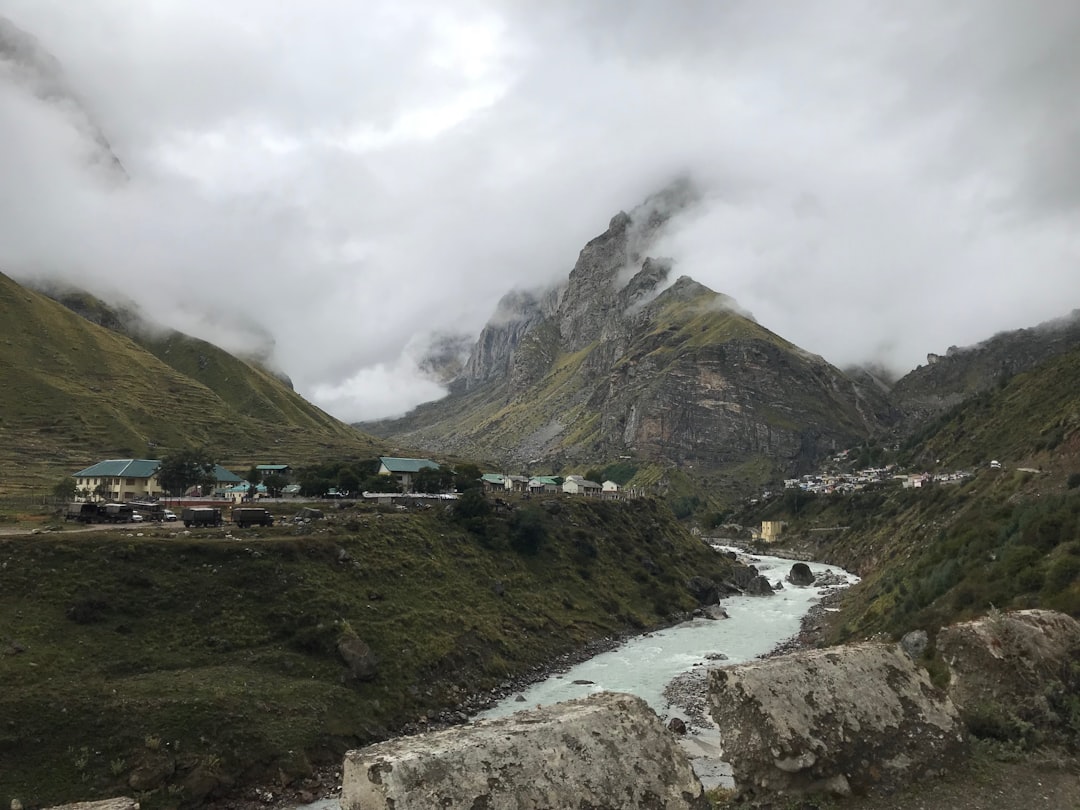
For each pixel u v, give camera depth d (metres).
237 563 55.91
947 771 14.39
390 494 109.12
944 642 19.73
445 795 8.74
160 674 43.56
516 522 92.12
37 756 35.50
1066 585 33.44
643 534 120.50
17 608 45.94
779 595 116.75
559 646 71.44
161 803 35.22
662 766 10.83
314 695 45.84
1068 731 16.55
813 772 13.20
